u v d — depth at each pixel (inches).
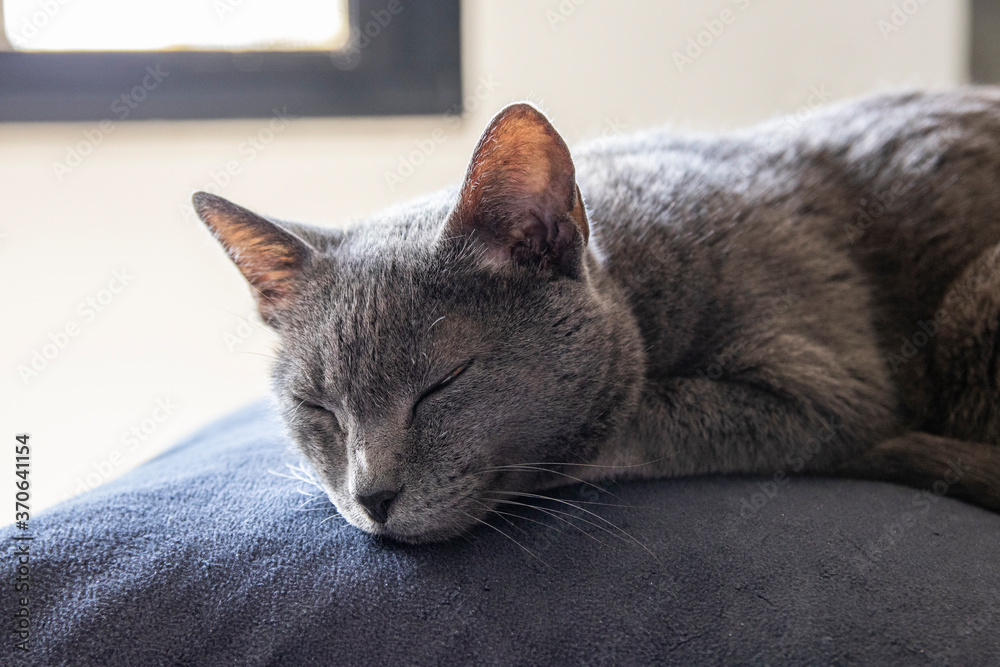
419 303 16.3
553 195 16.5
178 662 14.3
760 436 17.8
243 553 15.5
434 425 16.1
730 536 15.7
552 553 15.6
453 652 14.3
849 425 17.9
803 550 15.4
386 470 15.8
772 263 18.8
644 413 17.8
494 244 16.7
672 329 18.3
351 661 14.3
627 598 14.8
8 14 28.0
